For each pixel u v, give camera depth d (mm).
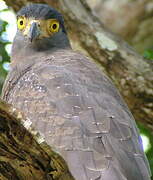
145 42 15453
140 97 10867
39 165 7207
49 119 7582
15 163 7289
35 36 9781
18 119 6957
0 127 7027
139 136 7957
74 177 7047
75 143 7281
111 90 8336
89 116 7527
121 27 15328
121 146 7363
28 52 9922
